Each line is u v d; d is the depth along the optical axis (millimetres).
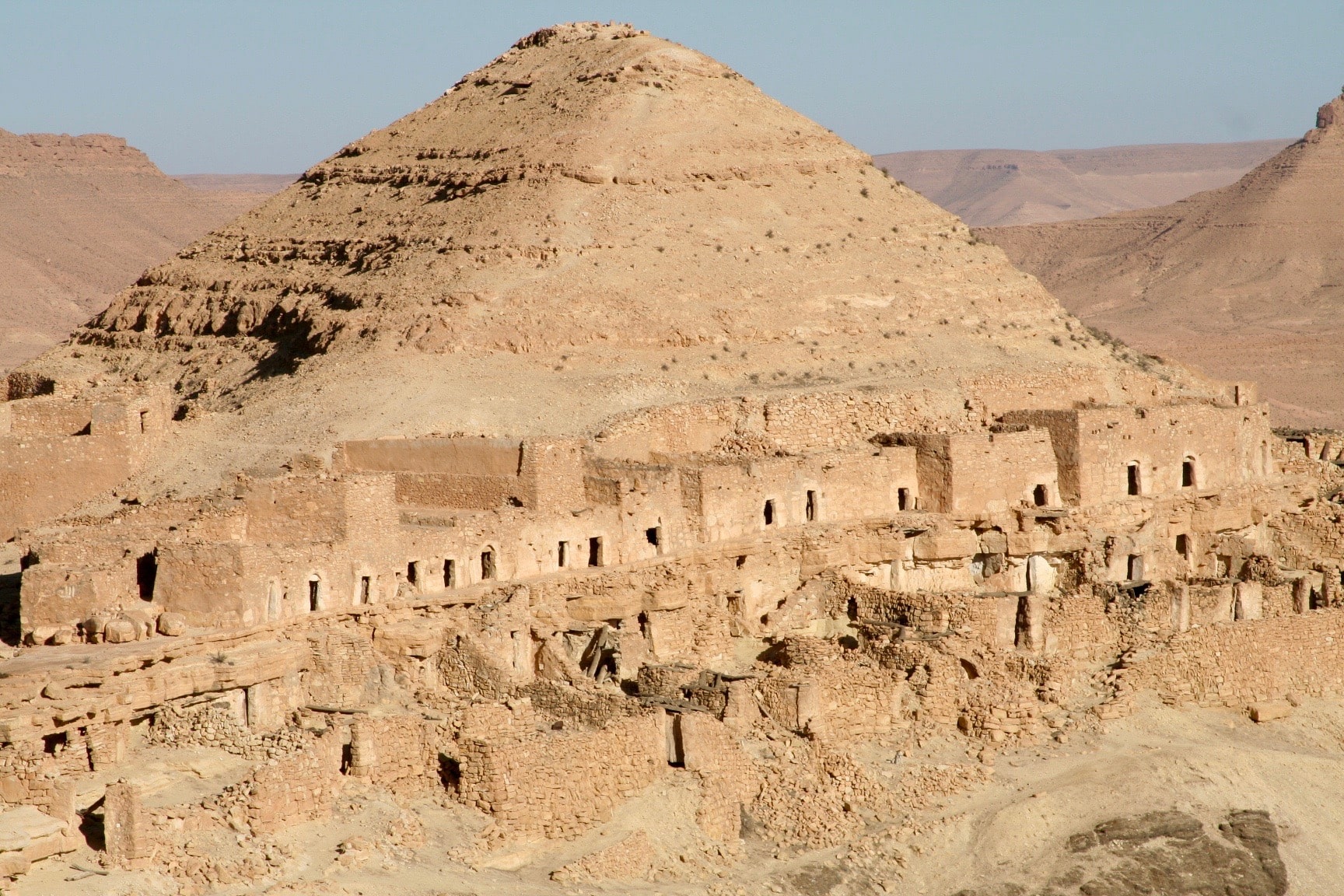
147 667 114000
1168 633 145000
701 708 125500
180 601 120188
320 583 125125
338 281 190375
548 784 114000
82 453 155000
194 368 190125
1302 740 142375
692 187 196750
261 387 175125
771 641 141750
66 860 101875
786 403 167750
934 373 183500
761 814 121250
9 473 153000
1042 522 162250
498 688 125125
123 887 100188
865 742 130750
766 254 192125
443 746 115188
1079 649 143125
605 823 115875
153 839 102500
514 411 164500
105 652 114438
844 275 193375
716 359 179125
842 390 173500
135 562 122438
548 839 113750
